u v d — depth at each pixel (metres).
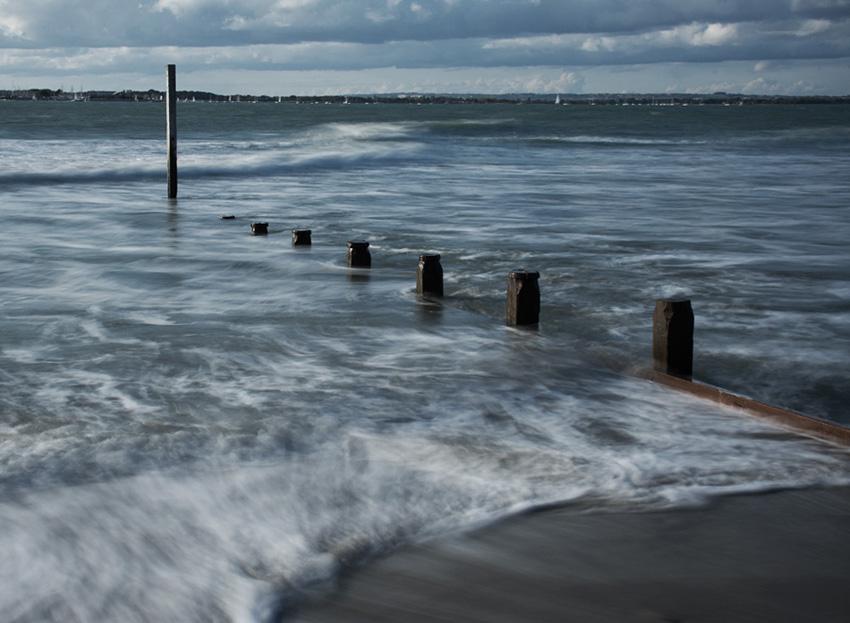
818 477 4.89
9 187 23.83
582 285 11.54
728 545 4.01
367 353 7.59
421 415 5.84
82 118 89.25
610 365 7.39
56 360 7.09
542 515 4.28
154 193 23.31
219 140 51.81
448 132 68.62
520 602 3.47
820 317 9.84
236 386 6.42
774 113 175.38
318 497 4.41
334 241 15.13
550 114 147.88
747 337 8.91
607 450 5.26
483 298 10.51
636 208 20.94
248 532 3.99
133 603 3.34
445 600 3.48
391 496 4.45
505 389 6.56
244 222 17.61
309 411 5.84
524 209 20.67
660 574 3.73
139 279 11.11
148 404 5.91
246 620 3.27
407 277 11.56
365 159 38.22
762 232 16.88
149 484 4.48
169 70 21.42
